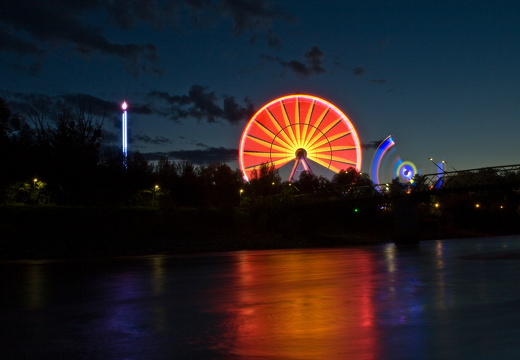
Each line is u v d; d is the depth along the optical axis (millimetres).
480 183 73438
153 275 40531
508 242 88125
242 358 14891
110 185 102250
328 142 107688
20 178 87750
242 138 108750
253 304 24656
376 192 91688
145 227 88688
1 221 76562
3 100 85688
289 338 17219
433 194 81688
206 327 19297
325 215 111875
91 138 107250
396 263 47562
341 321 19969
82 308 24469
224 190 129250
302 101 108000
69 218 82750
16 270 46938
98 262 57062
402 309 22359
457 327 18500
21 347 16594
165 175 117625
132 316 22016
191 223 95438
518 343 16031
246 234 97375
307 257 59438
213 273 41375
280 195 112500
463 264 45094
